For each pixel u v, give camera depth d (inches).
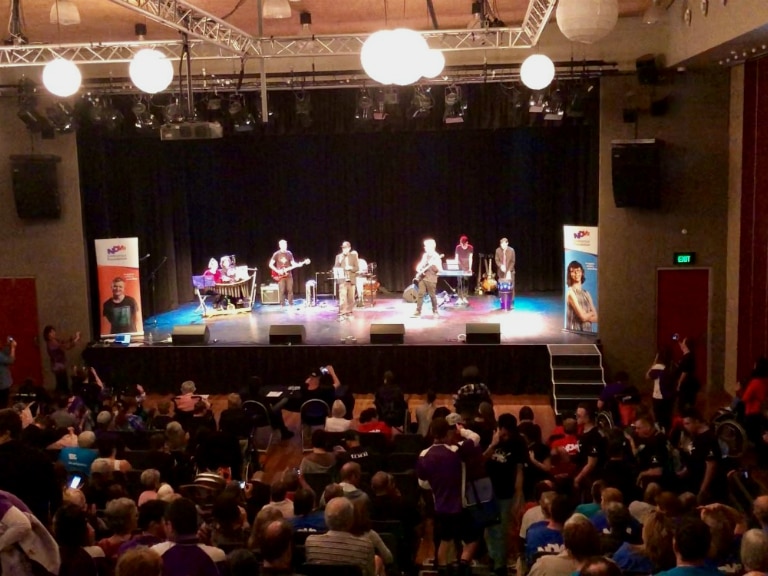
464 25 572.4
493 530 303.7
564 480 290.8
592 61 571.8
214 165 796.6
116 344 609.6
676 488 327.9
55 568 159.2
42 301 625.0
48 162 600.4
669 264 585.9
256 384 475.5
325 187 802.8
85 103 598.2
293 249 813.2
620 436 306.7
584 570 153.4
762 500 220.2
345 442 365.4
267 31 577.6
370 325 649.6
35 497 201.2
